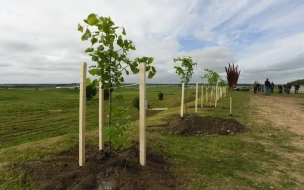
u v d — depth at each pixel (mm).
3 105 30891
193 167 4535
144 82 3906
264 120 10367
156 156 4867
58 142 5414
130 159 4148
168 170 4215
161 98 42156
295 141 6961
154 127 7879
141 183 3467
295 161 5289
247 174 4438
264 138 7152
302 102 20922
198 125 7758
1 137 14250
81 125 3812
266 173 4547
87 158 4117
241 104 17484
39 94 56344
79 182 3396
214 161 4992
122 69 3715
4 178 3561
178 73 9125
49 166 3889
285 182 4188
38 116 22938
